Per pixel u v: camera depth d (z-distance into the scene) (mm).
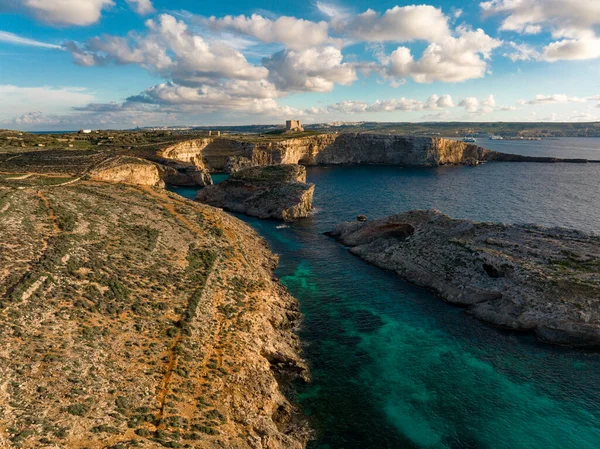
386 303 51719
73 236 45688
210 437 23531
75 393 23266
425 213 68312
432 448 28609
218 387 28734
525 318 43875
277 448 25906
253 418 27297
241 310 41625
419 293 54719
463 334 44031
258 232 84625
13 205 52219
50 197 61156
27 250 38750
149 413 23969
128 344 30125
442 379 36312
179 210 75062
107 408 23141
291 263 66688
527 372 37281
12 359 24156
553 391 34688
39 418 20344
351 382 35844
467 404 33094
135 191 86375
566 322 41406
